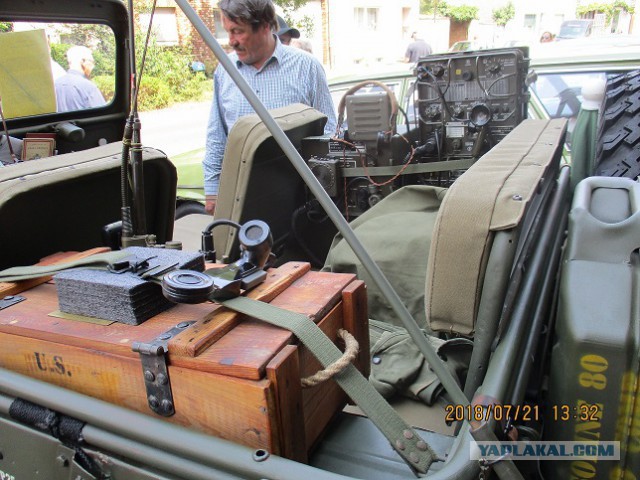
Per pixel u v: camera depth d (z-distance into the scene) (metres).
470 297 1.30
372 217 2.42
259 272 1.30
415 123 3.05
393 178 2.70
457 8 23.09
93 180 1.82
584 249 1.37
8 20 2.35
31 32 2.51
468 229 1.29
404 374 1.59
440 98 2.88
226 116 3.15
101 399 1.21
